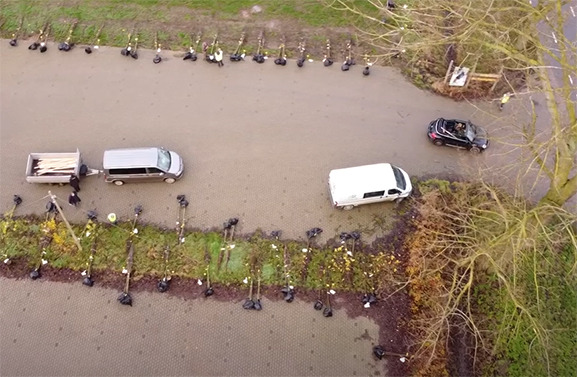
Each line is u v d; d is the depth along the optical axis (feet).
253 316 67.36
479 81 91.35
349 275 70.28
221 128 85.35
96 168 79.92
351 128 86.48
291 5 103.35
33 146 81.92
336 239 74.08
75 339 64.90
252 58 94.73
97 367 63.05
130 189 77.71
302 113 87.97
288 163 81.71
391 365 64.28
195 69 93.20
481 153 83.92
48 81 90.38
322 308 67.92
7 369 62.54
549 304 68.85
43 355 63.67
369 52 96.63
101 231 72.74
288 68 94.02
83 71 91.97
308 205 77.36
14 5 100.42
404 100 90.63
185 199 76.59
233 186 78.74
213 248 72.23
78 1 101.76
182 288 69.00
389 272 70.90
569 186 60.80
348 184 73.72
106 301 67.72
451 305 67.72
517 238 56.70
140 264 70.18
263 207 76.79
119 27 98.07
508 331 66.08
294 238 73.97
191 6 102.01
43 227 72.69
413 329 66.59
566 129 57.52
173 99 88.84
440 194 77.56
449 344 66.03
